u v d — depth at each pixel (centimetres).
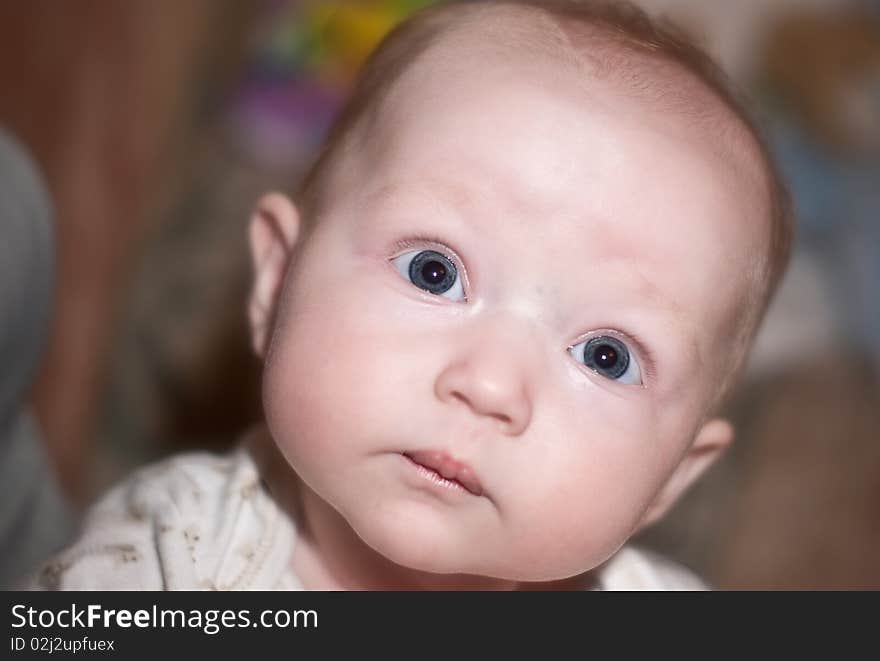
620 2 117
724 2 264
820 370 236
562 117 94
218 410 192
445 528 88
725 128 101
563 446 89
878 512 225
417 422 87
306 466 91
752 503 218
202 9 230
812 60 265
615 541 94
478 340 89
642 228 93
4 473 128
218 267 203
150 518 103
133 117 211
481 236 91
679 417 98
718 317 100
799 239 240
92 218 198
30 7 201
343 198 99
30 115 194
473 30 103
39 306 124
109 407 194
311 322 93
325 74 233
